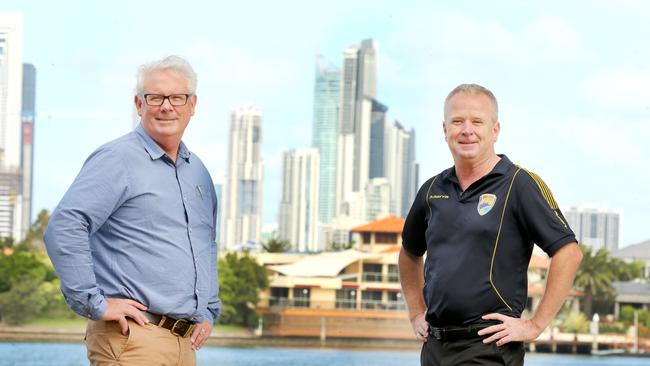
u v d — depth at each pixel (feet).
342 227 607.78
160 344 18.90
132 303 18.67
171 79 19.11
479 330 18.39
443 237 18.84
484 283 18.40
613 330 335.26
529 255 18.85
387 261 317.63
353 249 346.33
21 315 303.07
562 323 333.01
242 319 315.58
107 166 18.75
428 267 19.12
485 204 18.57
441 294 18.67
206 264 19.65
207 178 20.16
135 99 19.49
